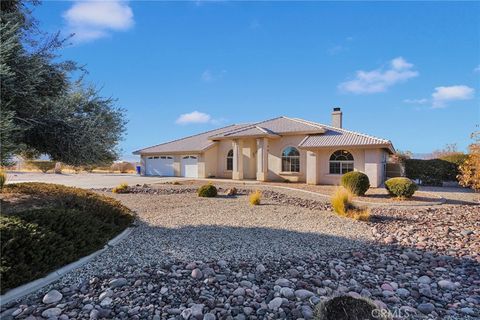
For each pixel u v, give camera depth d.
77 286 4.13
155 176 29.23
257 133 22.16
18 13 6.00
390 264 5.34
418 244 6.63
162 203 12.05
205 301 3.72
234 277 4.51
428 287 4.30
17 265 3.93
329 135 21.66
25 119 5.44
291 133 22.59
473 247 6.44
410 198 14.02
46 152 6.59
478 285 4.47
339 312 2.88
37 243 4.24
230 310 3.54
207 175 26.45
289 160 22.88
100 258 5.19
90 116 6.37
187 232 7.20
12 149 5.20
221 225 8.09
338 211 10.12
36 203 6.67
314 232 7.46
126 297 3.79
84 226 5.38
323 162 20.70
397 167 23.59
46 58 5.94
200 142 28.58
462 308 3.71
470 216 10.16
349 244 6.52
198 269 4.59
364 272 4.89
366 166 19.12
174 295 3.87
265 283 4.33
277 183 21.00
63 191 8.72
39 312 3.46
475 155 13.15
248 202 12.58
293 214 9.91
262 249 5.91
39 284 4.11
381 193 15.94
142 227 7.68
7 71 4.57
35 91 5.57
